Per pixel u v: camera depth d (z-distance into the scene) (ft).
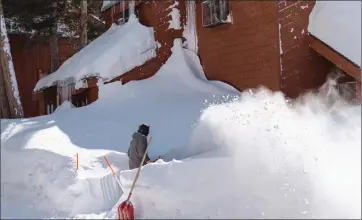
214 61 48.65
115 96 48.16
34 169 22.06
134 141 23.31
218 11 47.03
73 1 71.77
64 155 23.16
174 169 18.29
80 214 19.88
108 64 50.70
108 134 34.17
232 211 16.63
